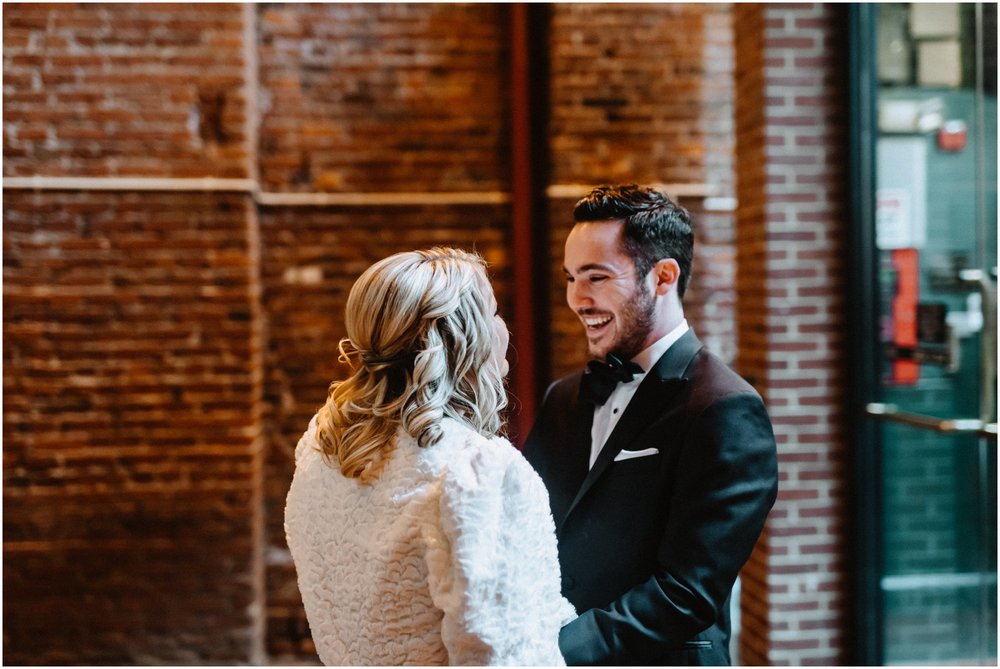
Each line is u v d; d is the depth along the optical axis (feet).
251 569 11.94
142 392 11.80
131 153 11.71
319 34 12.75
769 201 10.18
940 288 9.10
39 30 11.61
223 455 11.89
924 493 9.46
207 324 11.84
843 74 10.25
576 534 4.79
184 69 11.73
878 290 10.07
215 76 11.76
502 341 4.13
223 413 11.89
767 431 4.59
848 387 10.26
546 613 3.63
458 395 3.78
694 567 4.31
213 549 11.89
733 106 12.69
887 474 10.02
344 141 12.79
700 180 12.73
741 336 11.03
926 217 9.25
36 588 11.71
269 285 12.69
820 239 10.25
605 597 4.61
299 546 3.86
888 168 9.81
